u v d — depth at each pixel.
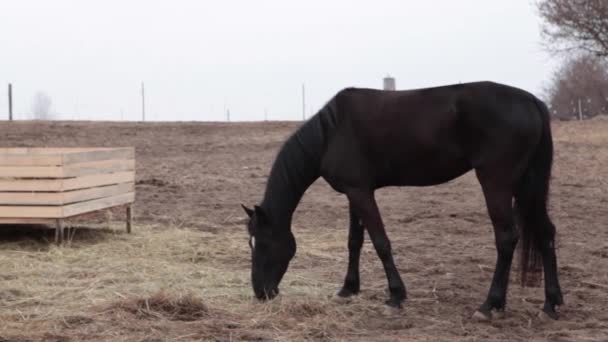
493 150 5.41
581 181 14.88
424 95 5.68
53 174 8.43
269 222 6.01
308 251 8.50
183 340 5.04
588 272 7.35
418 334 5.25
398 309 5.79
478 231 9.95
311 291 6.56
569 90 54.38
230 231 9.95
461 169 5.68
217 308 5.90
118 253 8.23
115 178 9.33
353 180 5.84
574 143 22.59
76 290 6.49
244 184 14.96
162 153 21.53
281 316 5.68
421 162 5.66
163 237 9.18
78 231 9.61
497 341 5.07
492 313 5.61
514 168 5.44
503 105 5.43
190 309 5.71
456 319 5.67
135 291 6.47
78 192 8.69
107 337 5.07
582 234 9.55
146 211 11.58
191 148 22.83
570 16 27.58
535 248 5.72
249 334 5.17
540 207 5.62
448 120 5.50
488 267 7.65
